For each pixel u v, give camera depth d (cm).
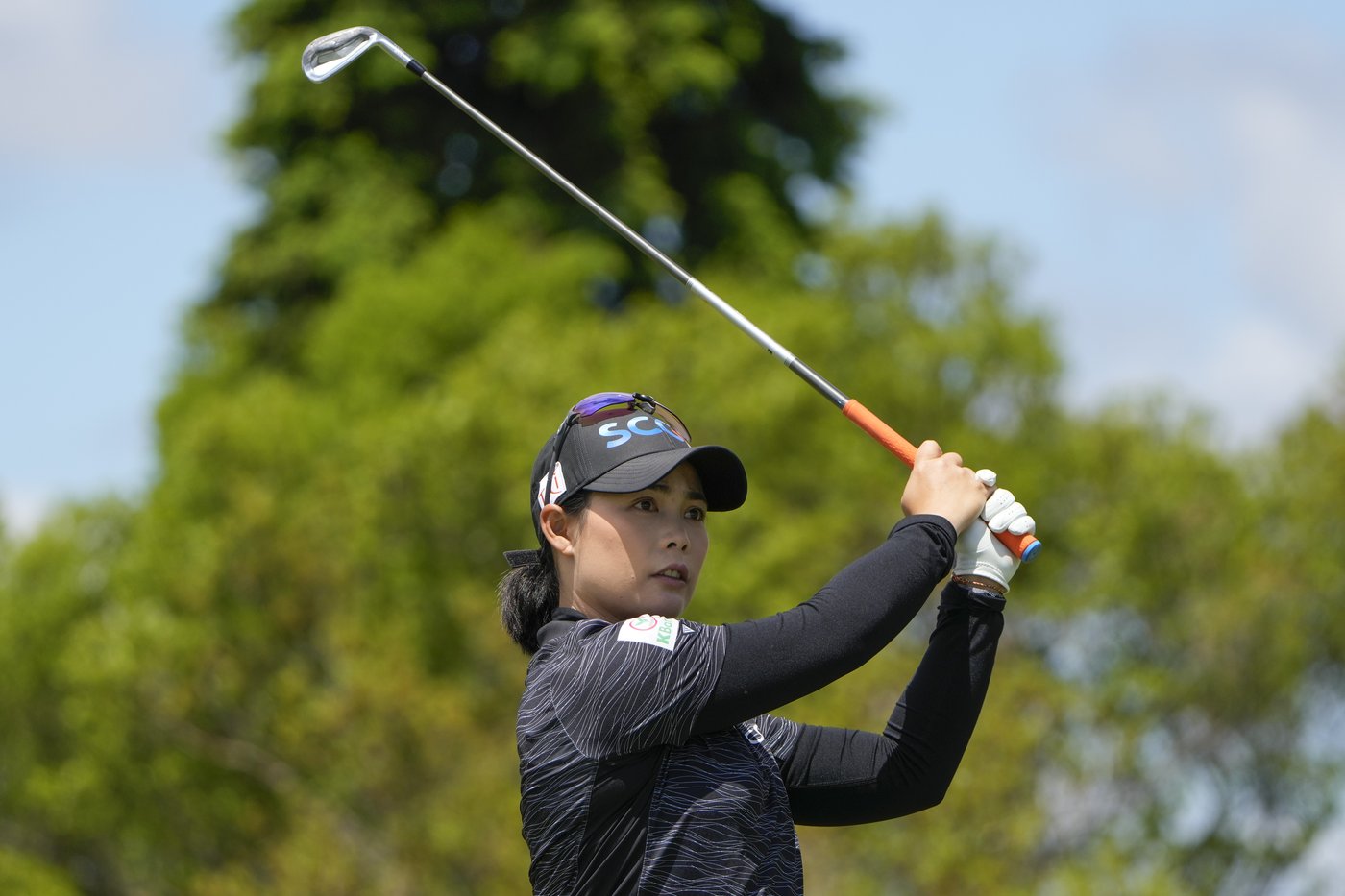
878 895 4375
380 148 9900
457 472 6003
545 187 9631
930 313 6975
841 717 4553
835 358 6794
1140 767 5141
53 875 6619
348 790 5116
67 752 7025
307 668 5806
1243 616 5525
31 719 7025
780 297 7338
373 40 1496
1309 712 5762
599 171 9619
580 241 9194
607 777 1104
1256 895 5619
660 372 6431
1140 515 5694
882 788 1219
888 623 1119
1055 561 6212
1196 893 5406
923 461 1212
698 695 1096
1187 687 5609
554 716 1118
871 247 6981
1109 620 5862
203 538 6106
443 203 9819
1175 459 5803
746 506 6034
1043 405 6744
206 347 9675
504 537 6097
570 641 1147
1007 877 4397
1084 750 5094
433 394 6381
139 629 5816
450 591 5881
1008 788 4434
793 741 1234
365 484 6122
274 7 10031
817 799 1240
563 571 1219
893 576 1133
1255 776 5647
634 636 1116
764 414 6309
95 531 7300
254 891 4984
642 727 1097
